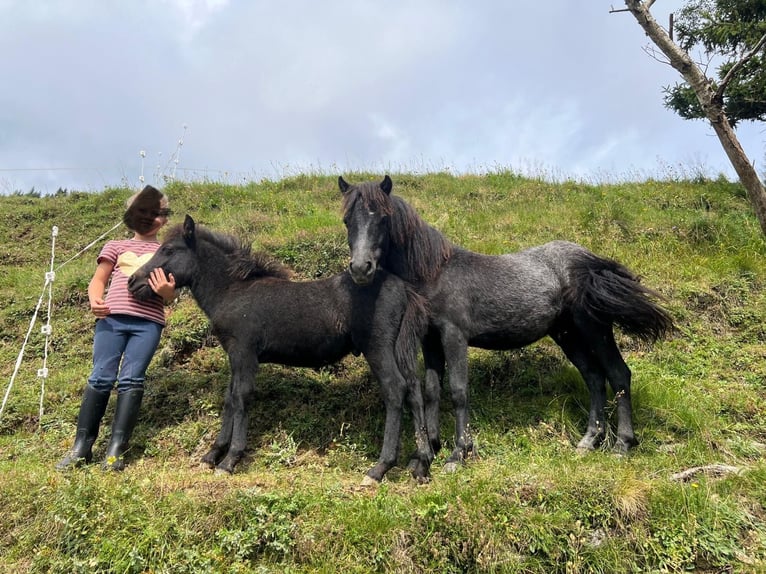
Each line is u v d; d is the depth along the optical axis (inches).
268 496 131.7
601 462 156.1
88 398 165.0
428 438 167.8
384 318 162.4
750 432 179.0
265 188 417.7
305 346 167.2
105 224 363.3
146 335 171.5
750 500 137.8
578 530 128.0
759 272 258.1
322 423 186.7
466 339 172.7
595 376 186.5
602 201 364.5
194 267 175.2
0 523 130.8
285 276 185.9
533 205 363.9
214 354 217.8
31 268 312.7
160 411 193.8
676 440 178.1
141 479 144.9
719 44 458.0
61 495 133.0
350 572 119.1
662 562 124.5
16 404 199.9
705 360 215.0
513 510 129.5
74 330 249.6
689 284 249.8
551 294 182.5
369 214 162.7
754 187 221.9
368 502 133.3
